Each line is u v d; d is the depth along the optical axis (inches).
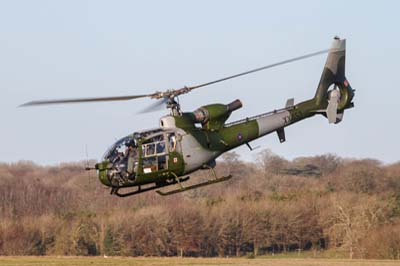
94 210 6200.8
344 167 7780.5
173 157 2283.5
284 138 2561.5
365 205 5748.0
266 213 5905.5
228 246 5826.8
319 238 5866.1
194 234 5708.7
